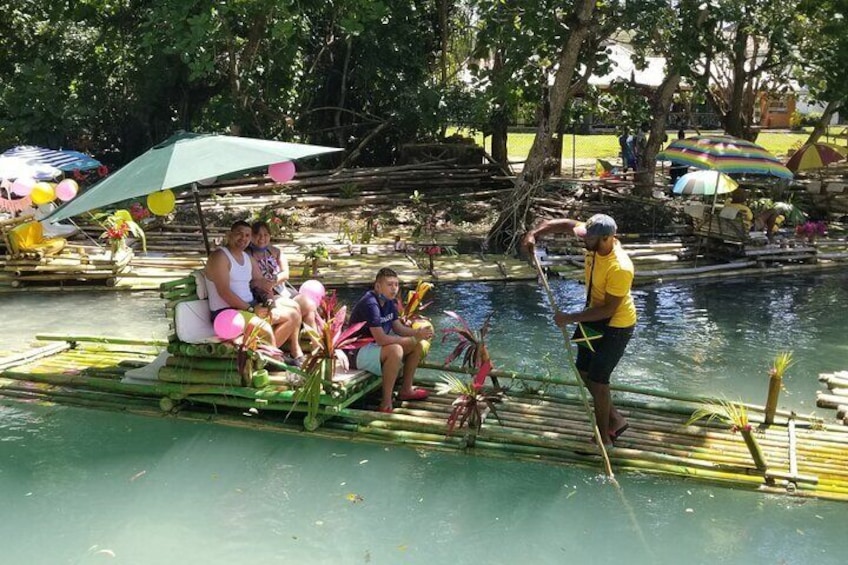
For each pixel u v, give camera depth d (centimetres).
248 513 509
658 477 548
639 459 562
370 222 1515
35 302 1030
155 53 1941
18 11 2045
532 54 1608
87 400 674
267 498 526
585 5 1417
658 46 1738
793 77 2262
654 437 596
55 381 701
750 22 1878
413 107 1978
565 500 521
